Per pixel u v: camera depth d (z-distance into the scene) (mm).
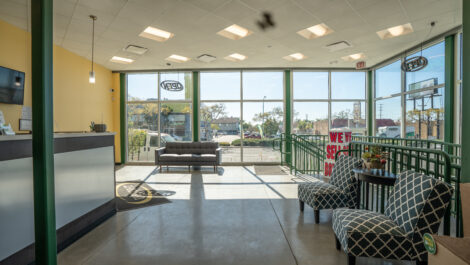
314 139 7289
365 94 7680
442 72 4965
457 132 4602
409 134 5922
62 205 2383
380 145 2902
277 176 5945
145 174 6164
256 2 3627
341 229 2041
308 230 2783
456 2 3594
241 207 3609
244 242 2486
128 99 7910
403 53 5996
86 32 4703
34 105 1728
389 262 2107
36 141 1729
